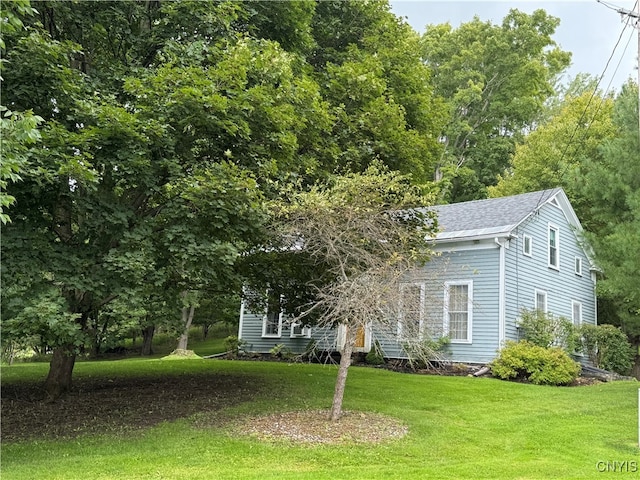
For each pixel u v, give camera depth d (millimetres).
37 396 12031
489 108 39781
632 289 11609
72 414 10383
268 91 9836
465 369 16266
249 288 13164
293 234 9664
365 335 19000
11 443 8461
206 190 8352
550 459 7668
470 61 39156
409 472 6793
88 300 9781
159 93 8883
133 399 11578
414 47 15695
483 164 39156
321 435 8406
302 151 11570
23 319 7641
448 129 37312
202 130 9391
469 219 19266
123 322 19625
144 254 8406
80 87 8773
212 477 6445
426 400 11406
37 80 8445
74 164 7395
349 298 8672
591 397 12062
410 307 8883
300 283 12320
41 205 8594
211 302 24328
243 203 8664
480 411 10547
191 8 10250
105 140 8328
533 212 18406
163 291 10539
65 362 11789
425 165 14617
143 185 9039
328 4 14438
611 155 12367
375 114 12266
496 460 7539
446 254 18062
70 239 9062
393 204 9711
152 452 7664
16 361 25609
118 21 10578
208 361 18875
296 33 12469
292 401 10883
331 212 9016
